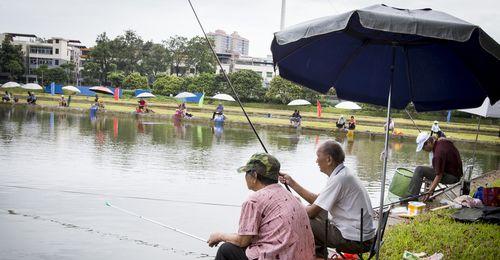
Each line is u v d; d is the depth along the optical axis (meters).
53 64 93.12
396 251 4.93
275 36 3.67
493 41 3.37
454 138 28.34
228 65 95.69
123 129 23.81
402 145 24.28
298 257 3.25
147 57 82.56
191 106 48.03
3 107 36.66
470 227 5.83
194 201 8.95
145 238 6.61
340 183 4.00
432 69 4.47
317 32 3.47
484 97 4.46
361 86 4.81
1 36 94.94
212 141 20.34
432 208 7.39
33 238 6.34
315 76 4.61
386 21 3.36
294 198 3.42
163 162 13.54
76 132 20.88
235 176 11.86
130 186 10.05
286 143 21.50
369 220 4.11
